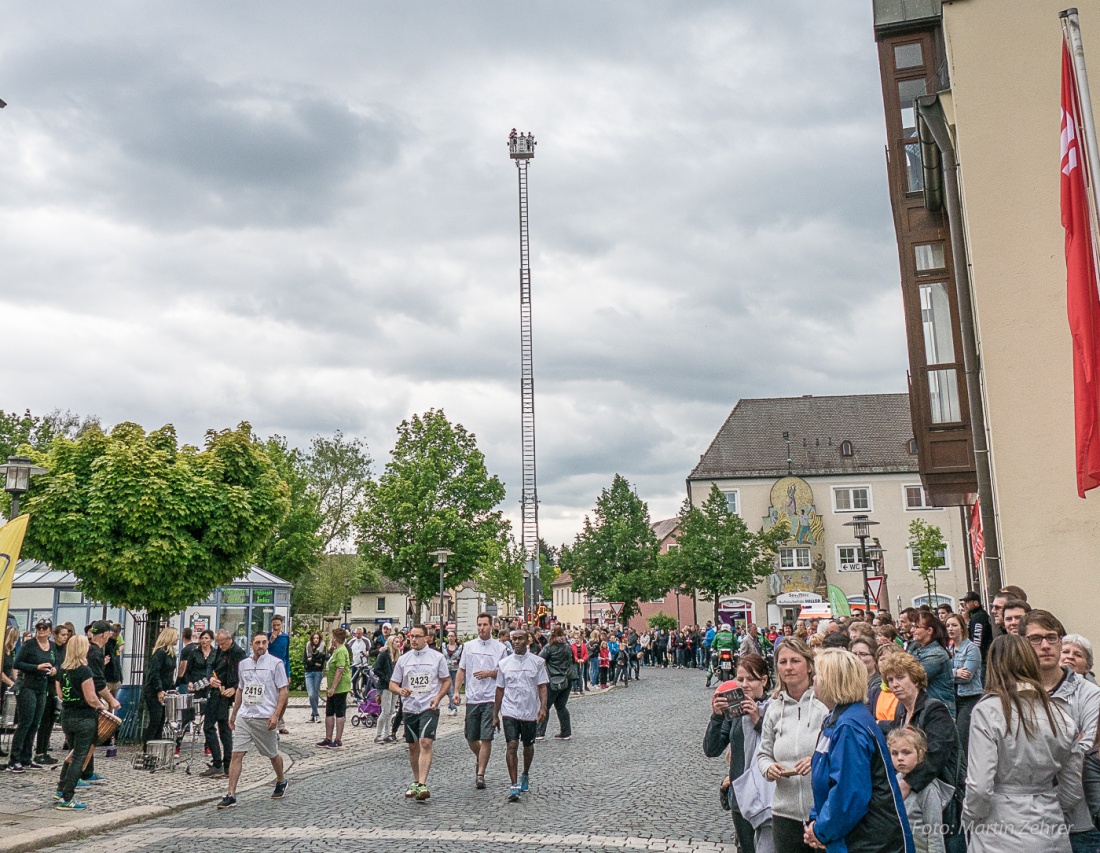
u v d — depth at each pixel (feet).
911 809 18.90
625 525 231.91
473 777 44.27
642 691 107.14
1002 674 16.88
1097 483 32.96
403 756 53.36
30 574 82.99
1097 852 17.01
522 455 196.54
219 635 46.88
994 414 45.70
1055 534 44.04
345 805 37.17
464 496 160.56
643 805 36.22
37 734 48.03
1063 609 43.42
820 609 143.02
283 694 38.83
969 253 49.83
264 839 30.89
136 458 55.67
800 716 18.16
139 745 55.67
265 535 59.77
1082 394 33.12
